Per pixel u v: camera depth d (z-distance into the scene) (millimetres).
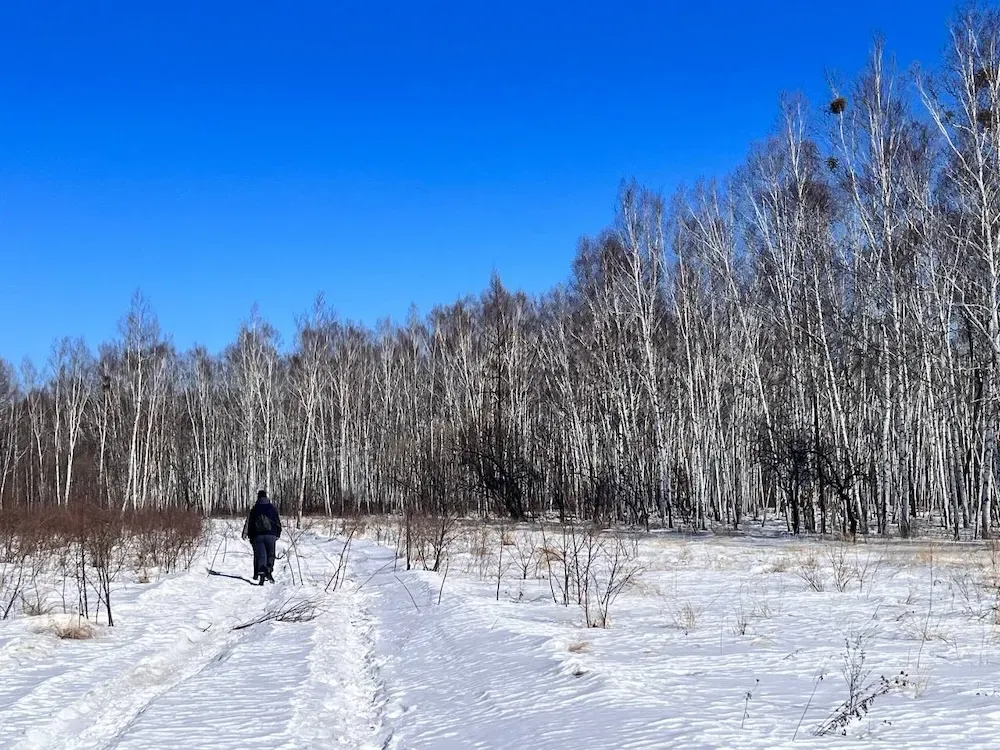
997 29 24250
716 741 5410
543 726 6297
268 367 61094
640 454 39031
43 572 18203
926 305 28781
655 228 37781
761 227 32312
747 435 37938
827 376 29734
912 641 9359
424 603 13484
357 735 6988
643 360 38250
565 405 44594
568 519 40594
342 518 43094
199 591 16922
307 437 56375
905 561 18812
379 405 61500
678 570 18625
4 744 6512
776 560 20062
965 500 28344
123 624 12625
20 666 9453
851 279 31297
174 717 7188
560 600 14133
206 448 62938
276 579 19156
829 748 5270
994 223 24531
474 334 55594
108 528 18141
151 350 58594
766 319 37375
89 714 7664
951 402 26188
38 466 67938
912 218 27875
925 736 5520
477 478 44938
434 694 7875
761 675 7746
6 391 72812
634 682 7312
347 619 13258
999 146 24000
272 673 9102
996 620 10477
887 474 30250
